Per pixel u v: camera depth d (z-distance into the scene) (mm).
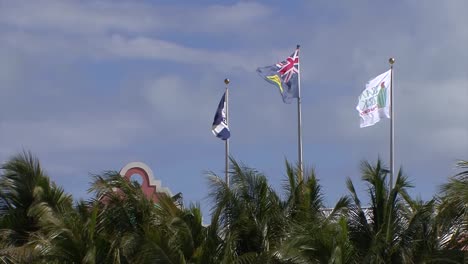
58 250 33875
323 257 33281
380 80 51844
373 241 34812
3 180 38344
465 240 34750
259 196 35469
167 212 35094
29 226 38000
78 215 35438
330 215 35656
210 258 34062
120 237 34469
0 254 35312
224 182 35469
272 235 35125
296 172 36656
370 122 51750
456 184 34781
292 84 52438
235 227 34875
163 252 33125
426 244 34875
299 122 52312
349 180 36562
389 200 35750
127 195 35500
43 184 37750
